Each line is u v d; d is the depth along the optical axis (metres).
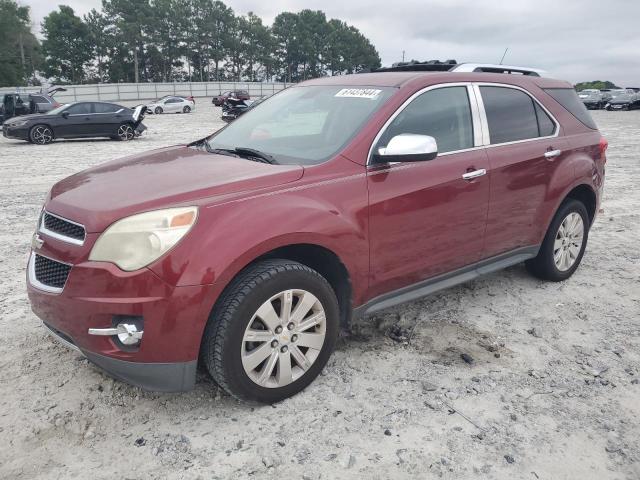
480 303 4.42
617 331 3.99
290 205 2.87
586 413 2.99
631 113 34.88
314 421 2.87
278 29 118.56
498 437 2.78
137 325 2.58
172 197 2.69
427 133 3.60
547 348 3.71
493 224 4.01
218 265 2.59
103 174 3.22
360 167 3.21
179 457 2.60
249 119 4.16
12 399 3.01
